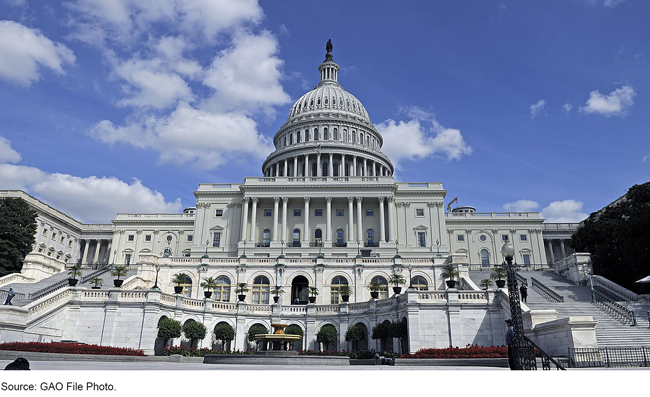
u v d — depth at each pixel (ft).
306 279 144.36
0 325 82.89
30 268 159.43
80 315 100.89
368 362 91.91
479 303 99.71
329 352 103.04
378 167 313.73
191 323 105.70
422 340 98.43
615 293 118.73
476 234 271.28
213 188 244.63
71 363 67.26
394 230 227.40
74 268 116.78
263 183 233.55
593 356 67.26
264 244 230.07
